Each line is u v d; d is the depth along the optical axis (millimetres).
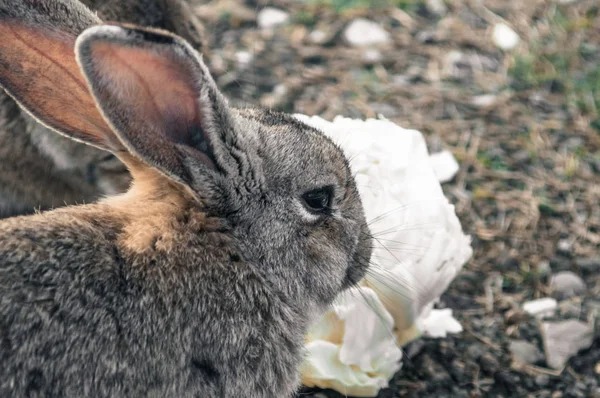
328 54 13641
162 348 7078
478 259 10852
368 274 8789
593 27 14203
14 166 10461
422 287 9180
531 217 11328
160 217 7363
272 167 7586
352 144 9484
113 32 6418
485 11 14430
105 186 10406
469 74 13406
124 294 6984
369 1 14438
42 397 6637
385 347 9117
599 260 10820
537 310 10273
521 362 9789
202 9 14289
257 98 12812
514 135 12445
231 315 7406
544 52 13750
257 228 7605
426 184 9453
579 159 12125
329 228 7910
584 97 13039
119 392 6922
